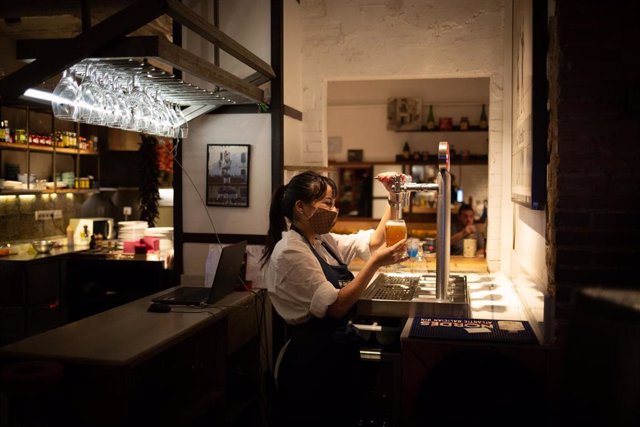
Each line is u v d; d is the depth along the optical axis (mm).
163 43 2393
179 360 3201
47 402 2344
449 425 2416
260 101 3625
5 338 5770
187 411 2895
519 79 3316
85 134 7613
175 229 4090
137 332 2588
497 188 4223
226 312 3037
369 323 3277
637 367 1942
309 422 2570
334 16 4336
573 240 2436
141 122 3217
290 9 4117
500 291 3541
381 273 3768
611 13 2375
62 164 7309
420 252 4207
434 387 2434
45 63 2438
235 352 3729
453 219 8195
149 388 2953
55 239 7117
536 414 2359
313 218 2684
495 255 4258
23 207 6688
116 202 7965
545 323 2568
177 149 4062
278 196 2871
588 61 2398
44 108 6430
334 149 9008
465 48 4203
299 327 2615
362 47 4316
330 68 4363
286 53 4012
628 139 2393
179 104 3715
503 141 4129
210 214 4031
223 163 3982
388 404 3020
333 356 2549
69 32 5848
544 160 2650
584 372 2166
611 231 2412
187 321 2781
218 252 3762
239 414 3404
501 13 4145
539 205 2658
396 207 2891
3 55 5918
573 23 2398
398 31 4273
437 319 2828
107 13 4660
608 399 2012
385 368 3027
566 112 2422
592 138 2408
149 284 5375
